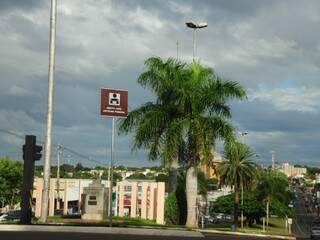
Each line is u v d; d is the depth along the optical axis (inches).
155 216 1798.7
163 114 1143.6
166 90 1171.3
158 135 1163.9
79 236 708.7
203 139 1112.2
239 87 1149.7
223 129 1122.7
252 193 2989.7
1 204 3102.9
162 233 814.5
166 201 1300.4
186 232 832.9
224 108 1160.8
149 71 1179.9
